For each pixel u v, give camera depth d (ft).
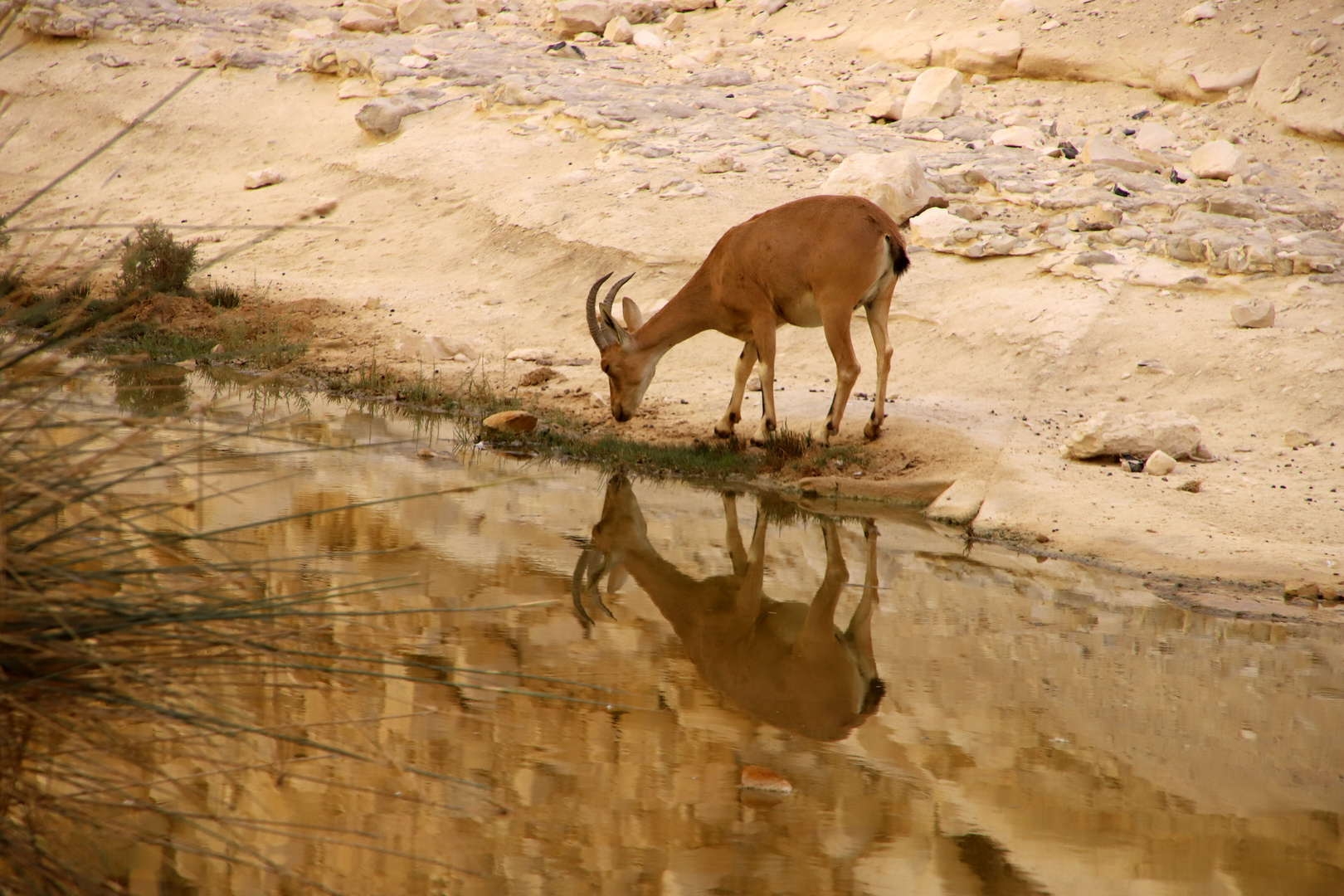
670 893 36.55
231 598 33.12
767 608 66.74
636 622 62.69
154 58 259.60
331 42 249.75
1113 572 74.95
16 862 29.25
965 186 154.92
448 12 266.16
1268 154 172.86
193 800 38.45
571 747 47.21
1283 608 68.95
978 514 85.05
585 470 97.66
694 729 49.80
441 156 197.47
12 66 263.49
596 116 194.59
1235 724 52.70
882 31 235.40
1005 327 122.31
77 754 32.30
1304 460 93.30
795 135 184.03
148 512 33.71
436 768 44.11
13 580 28.22
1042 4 224.33
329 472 89.10
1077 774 46.96
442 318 146.51
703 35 252.42
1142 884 38.45
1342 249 127.54
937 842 40.70
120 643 29.71
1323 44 191.11
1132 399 108.47
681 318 101.09
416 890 35.78
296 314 144.05
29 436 31.65
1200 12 207.31
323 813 39.93
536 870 37.52
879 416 98.07
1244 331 114.62
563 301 149.89
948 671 58.13
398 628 58.49
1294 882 38.83
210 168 219.00
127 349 119.96
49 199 205.46
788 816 42.52
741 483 95.30
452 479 91.09
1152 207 143.02
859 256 91.40
